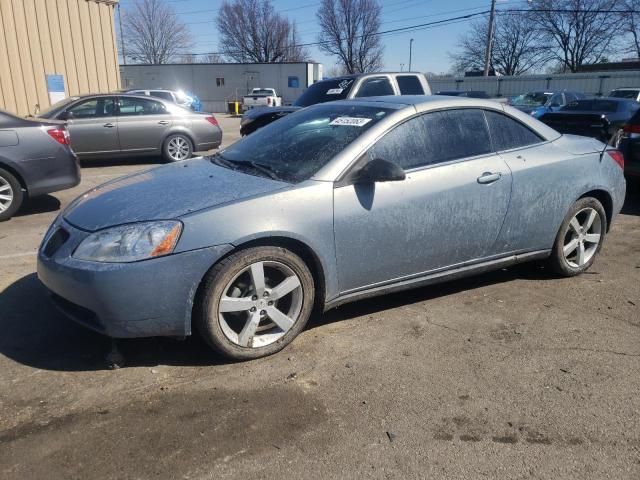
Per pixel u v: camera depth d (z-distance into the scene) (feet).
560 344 11.07
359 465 7.66
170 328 9.64
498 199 12.49
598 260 16.34
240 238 9.62
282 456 7.82
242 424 8.50
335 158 10.91
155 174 12.38
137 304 9.29
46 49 42.04
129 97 35.27
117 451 7.86
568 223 13.96
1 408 8.79
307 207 10.28
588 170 14.01
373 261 11.23
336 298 11.16
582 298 13.39
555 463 7.70
